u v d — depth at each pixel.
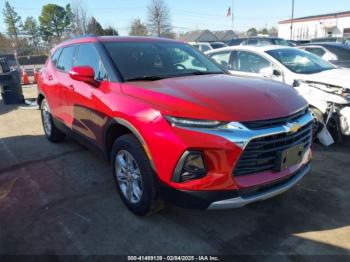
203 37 55.34
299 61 6.11
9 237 2.99
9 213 3.40
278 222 3.14
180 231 3.02
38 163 4.72
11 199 3.69
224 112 2.58
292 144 2.85
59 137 5.52
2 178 4.25
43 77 5.38
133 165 3.15
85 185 3.98
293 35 51.53
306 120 3.02
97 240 2.92
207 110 2.60
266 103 2.79
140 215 3.18
